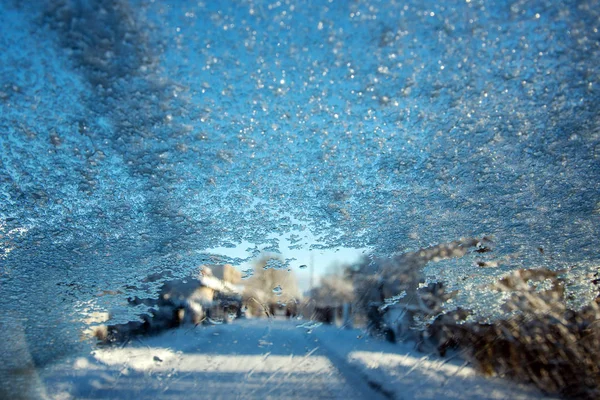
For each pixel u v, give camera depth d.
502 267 2.91
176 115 1.77
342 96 1.72
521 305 3.04
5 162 1.95
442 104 1.78
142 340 3.08
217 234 2.55
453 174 2.20
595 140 1.96
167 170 2.07
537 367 2.84
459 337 3.11
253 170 2.10
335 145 1.97
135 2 1.38
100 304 2.90
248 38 1.49
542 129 1.92
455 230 2.64
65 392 2.64
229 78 1.62
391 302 3.18
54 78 1.60
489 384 2.74
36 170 2.01
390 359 3.04
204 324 3.21
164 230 2.46
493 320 3.11
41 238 2.37
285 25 1.46
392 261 2.96
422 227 2.61
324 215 2.47
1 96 1.65
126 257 2.60
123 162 2.01
